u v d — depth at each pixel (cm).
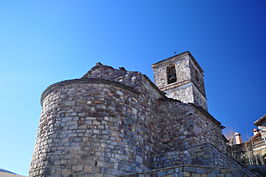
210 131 1507
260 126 2088
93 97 1071
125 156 1011
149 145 1207
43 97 1219
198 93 2205
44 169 920
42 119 1110
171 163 1085
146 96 1344
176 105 1395
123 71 1444
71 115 1026
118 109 1096
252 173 978
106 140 988
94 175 895
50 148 967
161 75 2319
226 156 1082
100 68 1571
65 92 1101
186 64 2211
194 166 624
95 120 1015
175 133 1308
